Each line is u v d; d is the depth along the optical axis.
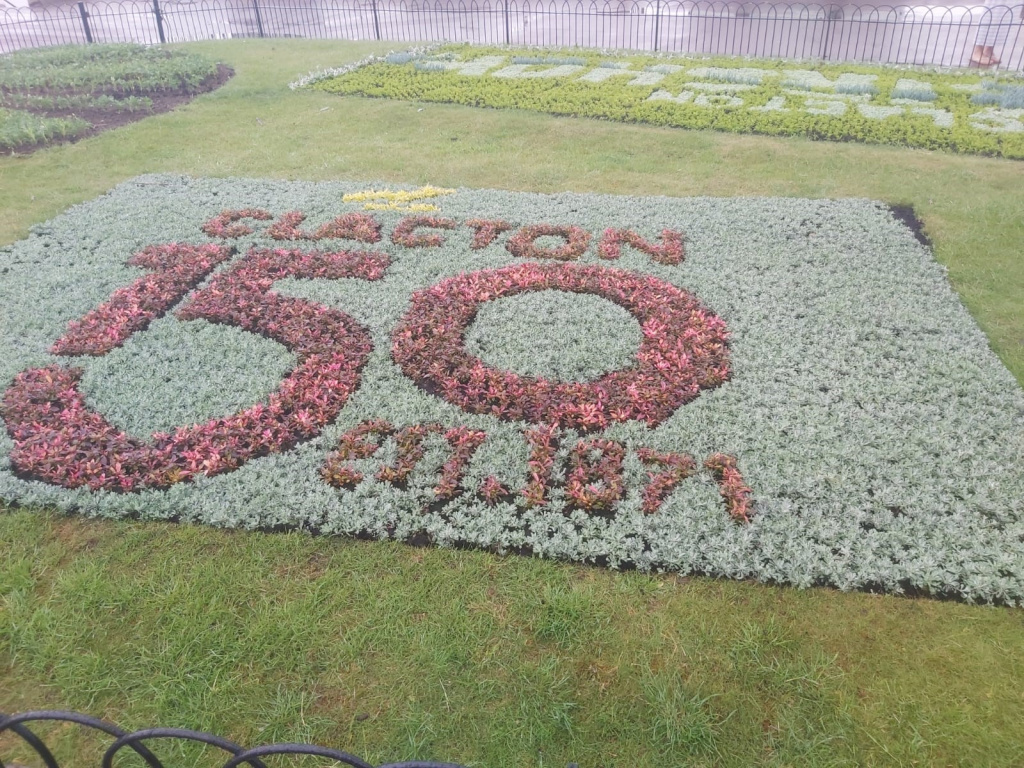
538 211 9.15
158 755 3.36
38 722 3.53
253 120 13.17
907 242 8.27
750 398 5.68
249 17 24.34
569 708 3.59
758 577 4.27
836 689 3.67
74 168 10.84
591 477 4.96
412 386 5.88
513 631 3.97
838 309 6.91
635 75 16.00
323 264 7.76
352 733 3.49
